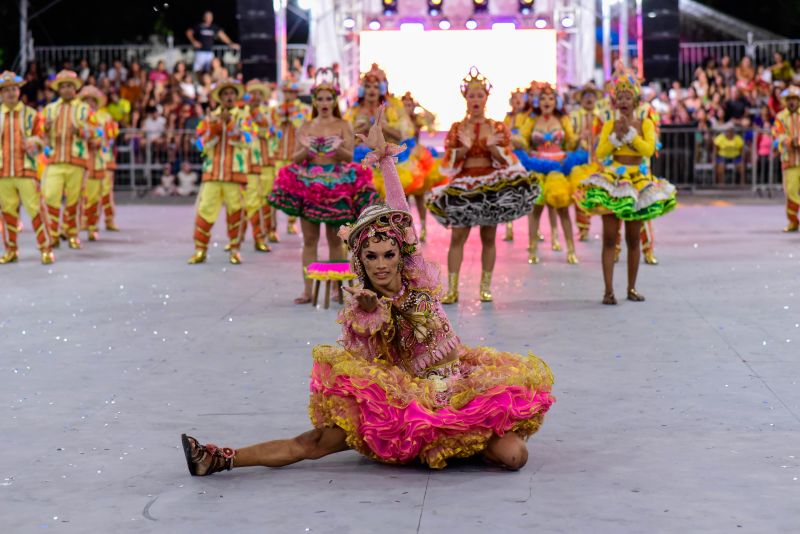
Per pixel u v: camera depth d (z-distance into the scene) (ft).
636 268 33.83
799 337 27.73
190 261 44.80
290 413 20.98
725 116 81.76
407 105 50.39
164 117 83.25
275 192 34.09
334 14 82.74
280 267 43.45
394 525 14.80
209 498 16.10
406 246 17.57
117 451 18.62
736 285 36.91
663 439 18.88
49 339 28.94
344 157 34.22
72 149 50.31
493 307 33.04
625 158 33.19
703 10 97.71
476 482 16.66
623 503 15.56
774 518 14.87
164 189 82.74
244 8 74.28
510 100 49.19
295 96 53.78
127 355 26.76
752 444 18.45
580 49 83.20
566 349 26.68
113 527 14.96
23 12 90.33
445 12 82.94
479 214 32.58
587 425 19.88
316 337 28.81
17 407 21.76
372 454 17.48
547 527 14.64
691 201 74.74
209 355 26.63
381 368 17.28
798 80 56.80
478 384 17.04
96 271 42.65
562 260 44.27
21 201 46.14
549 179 42.50
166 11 109.70
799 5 112.68
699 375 23.73
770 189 77.56
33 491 16.56
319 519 15.08
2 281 40.06
